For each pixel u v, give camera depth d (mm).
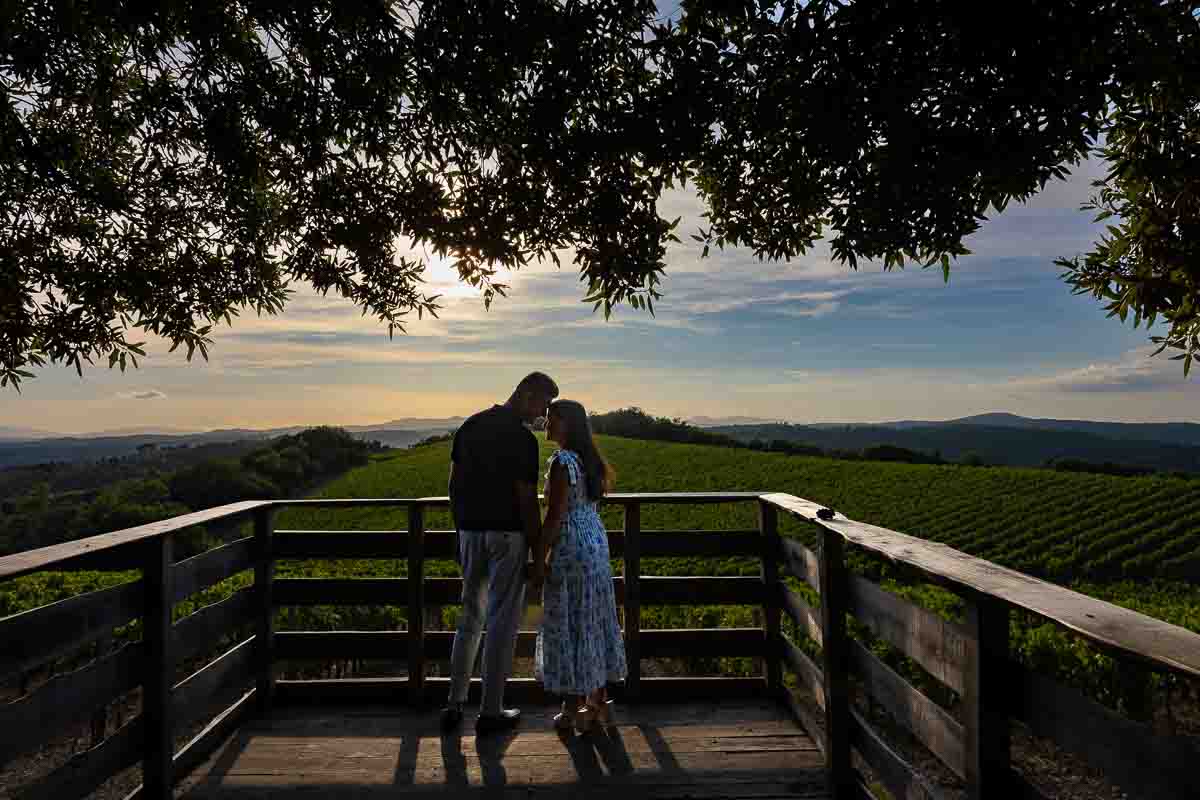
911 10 3527
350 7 4125
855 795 3119
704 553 4422
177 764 3346
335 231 5102
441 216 4812
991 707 1885
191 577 3334
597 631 3717
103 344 5484
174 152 5484
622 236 4445
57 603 2365
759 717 4074
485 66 4160
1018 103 3635
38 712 2266
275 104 4789
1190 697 5406
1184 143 4094
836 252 4316
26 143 4797
